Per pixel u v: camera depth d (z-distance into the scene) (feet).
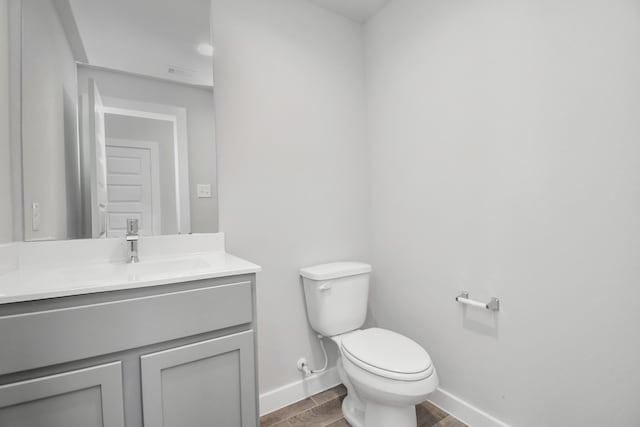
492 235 4.40
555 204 3.73
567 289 3.64
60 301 2.57
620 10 3.18
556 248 3.73
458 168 4.84
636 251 3.13
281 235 5.53
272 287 5.41
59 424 2.55
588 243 3.46
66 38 4.04
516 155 4.09
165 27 4.62
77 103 4.08
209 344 3.22
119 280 2.84
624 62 3.16
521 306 4.09
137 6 4.46
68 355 2.56
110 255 4.18
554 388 3.78
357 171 6.57
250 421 3.48
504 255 4.26
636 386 3.15
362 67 6.70
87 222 4.10
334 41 6.26
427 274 5.41
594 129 3.38
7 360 2.36
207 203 4.85
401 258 5.94
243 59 5.19
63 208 3.96
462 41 4.73
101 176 4.21
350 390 5.05
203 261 4.14
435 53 5.16
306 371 5.55
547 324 3.83
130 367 2.84
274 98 5.49
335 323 5.28
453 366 5.00
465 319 4.80
